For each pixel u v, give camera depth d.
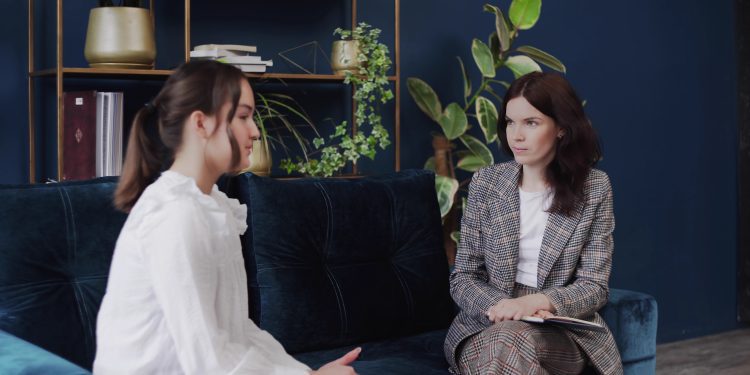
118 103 2.75
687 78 4.50
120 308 1.40
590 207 2.24
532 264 2.28
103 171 2.74
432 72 3.76
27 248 2.02
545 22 4.02
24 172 2.96
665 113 4.43
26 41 2.95
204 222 1.40
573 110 2.21
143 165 1.52
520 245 2.29
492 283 2.29
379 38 3.63
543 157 2.26
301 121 3.46
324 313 2.32
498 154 3.98
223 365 1.36
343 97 3.55
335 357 2.26
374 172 3.64
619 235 4.30
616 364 2.15
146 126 1.53
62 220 2.08
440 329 2.56
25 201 2.06
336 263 2.41
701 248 4.58
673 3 4.43
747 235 4.70
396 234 2.54
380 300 2.42
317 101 3.49
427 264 2.55
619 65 4.26
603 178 2.28
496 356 1.95
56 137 3.01
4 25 2.90
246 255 2.35
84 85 3.05
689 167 4.52
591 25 4.17
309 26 3.47
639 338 2.31
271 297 2.27
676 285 4.50
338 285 2.38
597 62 4.19
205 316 1.35
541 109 2.20
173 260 1.34
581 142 2.23
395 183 2.60
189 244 1.35
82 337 2.04
